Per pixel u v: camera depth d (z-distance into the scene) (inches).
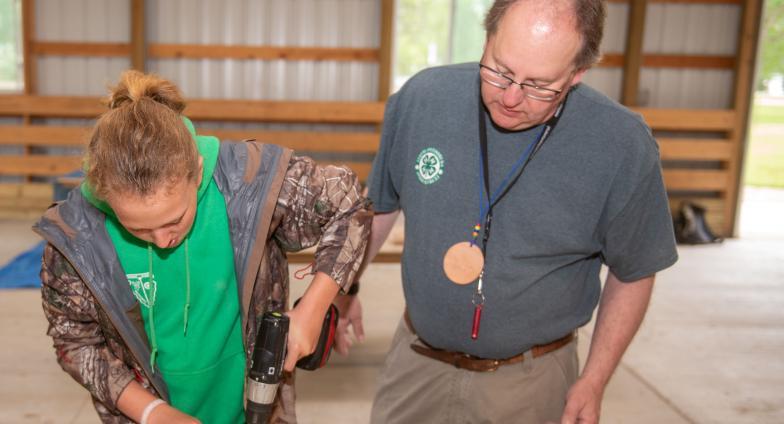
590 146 50.1
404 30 254.2
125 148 34.3
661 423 115.5
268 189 42.4
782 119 579.2
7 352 132.8
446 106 53.9
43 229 39.4
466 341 55.7
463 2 253.6
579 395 53.6
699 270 213.3
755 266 220.8
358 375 127.0
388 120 58.2
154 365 44.0
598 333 55.9
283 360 42.3
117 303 40.9
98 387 42.6
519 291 53.2
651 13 251.0
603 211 51.4
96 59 241.8
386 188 60.6
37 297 163.9
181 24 241.9
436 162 53.9
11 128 238.8
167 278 41.7
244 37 244.8
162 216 35.8
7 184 243.3
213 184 41.8
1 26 241.4
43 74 242.1
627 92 251.9
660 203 51.4
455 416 59.3
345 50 247.4
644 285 55.3
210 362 44.8
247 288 43.6
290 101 243.6
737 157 255.6
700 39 254.1
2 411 110.8
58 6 237.1
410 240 56.4
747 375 135.9
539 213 51.6
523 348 55.6
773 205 338.3
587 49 44.8
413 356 60.5
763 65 538.0
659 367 137.8
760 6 245.8
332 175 44.4
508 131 51.4
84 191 39.2
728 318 169.0
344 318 64.2
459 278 53.4
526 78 44.4
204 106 241.6
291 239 45.8
